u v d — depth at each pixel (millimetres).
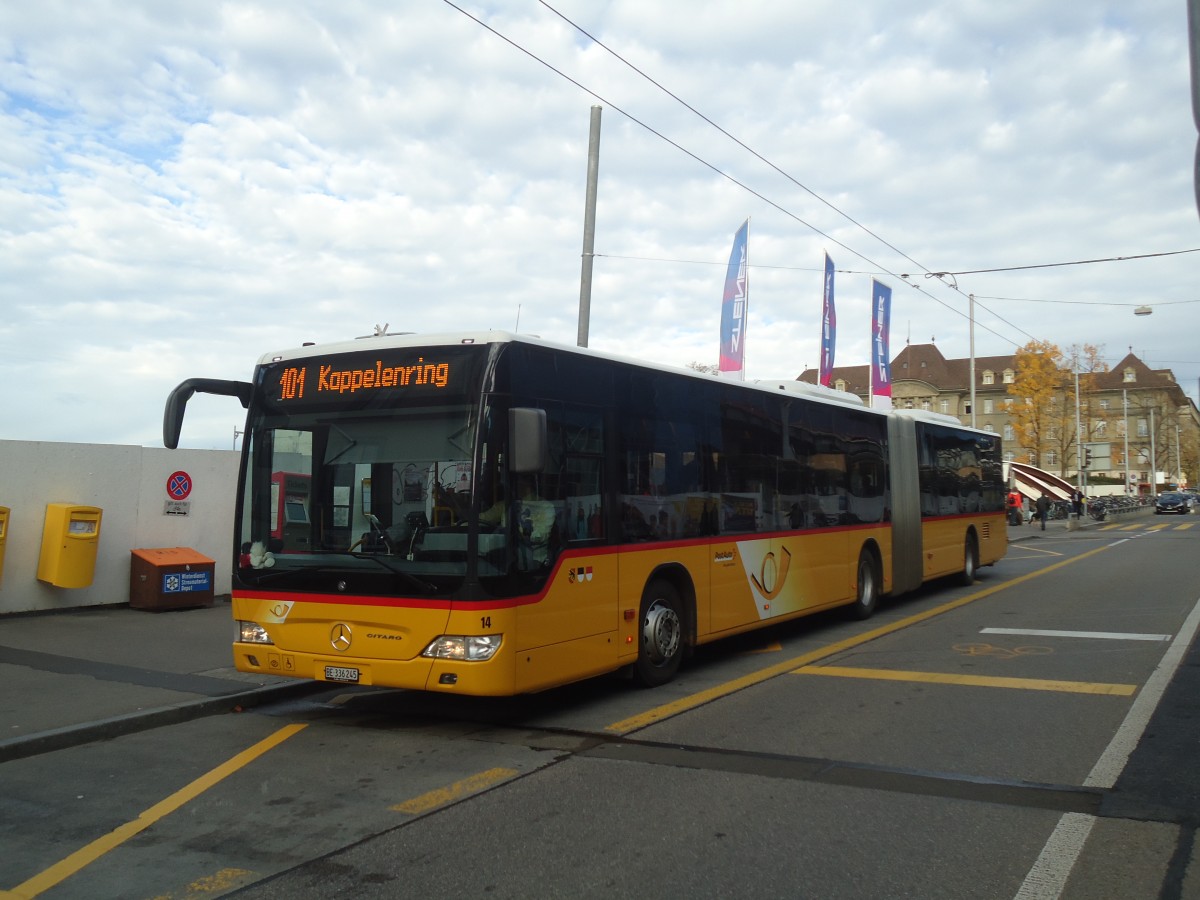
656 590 8773
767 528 10773
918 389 115625
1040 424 64875
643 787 5730
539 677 7070
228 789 5863
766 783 5762
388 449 7195
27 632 11070
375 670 6969
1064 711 7465
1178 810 5145
